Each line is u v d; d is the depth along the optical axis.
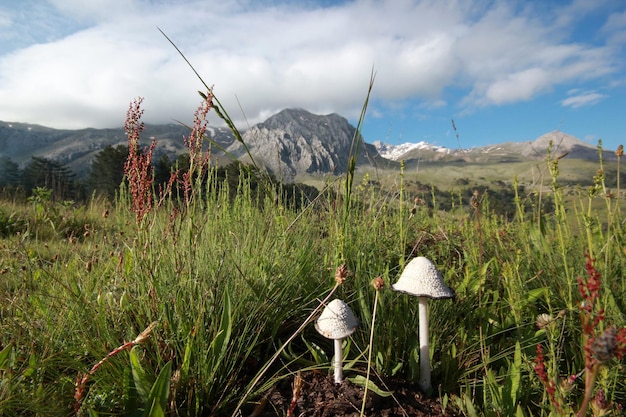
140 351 0.26
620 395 0.24
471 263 0.41
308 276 0.38
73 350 0.26
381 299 0.32
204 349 0.25
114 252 0.39
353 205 0.44
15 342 0.26
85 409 0.22
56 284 0.34
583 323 0.14
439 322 0.32
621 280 0.36
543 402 0.24
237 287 0.32
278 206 0.46
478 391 0.28
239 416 0.24
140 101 0.28
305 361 0.28
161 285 0.30
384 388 0.26
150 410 0.20
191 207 0.31
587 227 0.33
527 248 0.42
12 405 0.21
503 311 0.36
